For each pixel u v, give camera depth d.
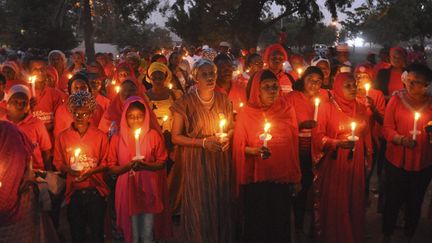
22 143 3.70
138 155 4.35
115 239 5.17
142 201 4.59
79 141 4.63
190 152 4.59
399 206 5.25
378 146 6.40
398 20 23.55
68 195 4.66
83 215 4.73
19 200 3.80
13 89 4.72
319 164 5.05
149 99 6.24
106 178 4.96
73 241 4.77
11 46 32.09
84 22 21.50
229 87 6.22
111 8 21.88
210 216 4.60
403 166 5.11
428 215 6.22
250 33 33.81
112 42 40.72
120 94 5.48
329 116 4.98
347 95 4.93
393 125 5.19
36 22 29.30
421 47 17.22
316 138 4.99
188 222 4.64
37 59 6.22
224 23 33.59
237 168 4.66
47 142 4.90
